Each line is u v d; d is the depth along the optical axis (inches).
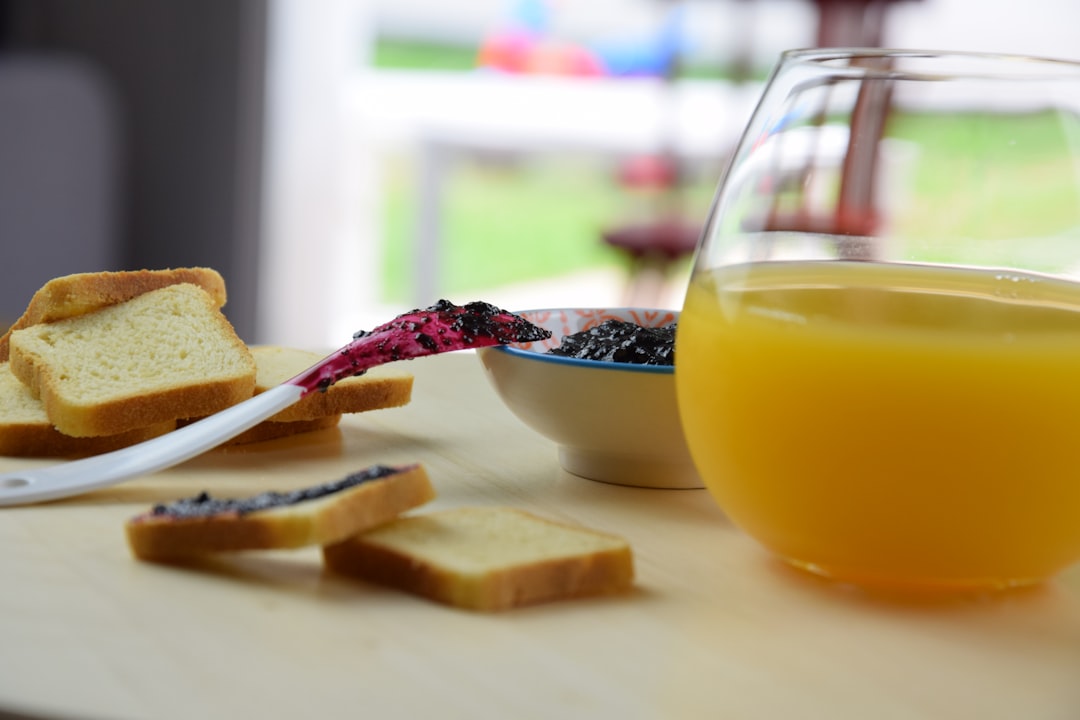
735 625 19.2
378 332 23.2
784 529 20.0
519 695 17.7
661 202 79.7
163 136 74.3
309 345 77.9
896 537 19.5
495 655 18.3
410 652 18.3
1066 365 18.9
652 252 67.6
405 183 84.4
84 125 68.4
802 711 17.6
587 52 83.5
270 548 19.7
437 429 25.6
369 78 80.7
